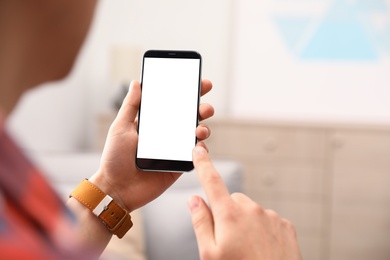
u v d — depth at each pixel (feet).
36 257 0.54
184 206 5.58
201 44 12.50
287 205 10.64
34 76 0.83
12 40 0.74
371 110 11.53
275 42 11.87
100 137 10.85
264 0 11.89
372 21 11.50
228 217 1.47
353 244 10.48
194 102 2.55
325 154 10.44
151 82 2.59
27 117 8.88
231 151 10.71
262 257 1.43
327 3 11.64
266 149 10.59
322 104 11.70
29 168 0.62
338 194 10.46
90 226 2.26
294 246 1.53
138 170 2.41
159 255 5.41
